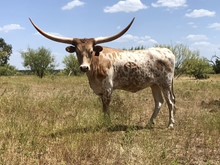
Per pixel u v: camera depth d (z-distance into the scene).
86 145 3.37
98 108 5.60
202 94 9.41
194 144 3.74
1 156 2.91
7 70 26.50
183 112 5.96
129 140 3.54
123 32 4.39
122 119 4.69
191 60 18.84
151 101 7.37
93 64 4.36
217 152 3.46
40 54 23.39
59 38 4.34
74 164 2.95
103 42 4.36
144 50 4.72
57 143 3.48
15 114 4.74
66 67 22.86
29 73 25.41
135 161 3.01
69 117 4.90
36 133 3.78
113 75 4.50
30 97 6.90
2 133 3.66
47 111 5.33
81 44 4.23
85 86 11.59
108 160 3.05
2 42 43.59
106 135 3.88
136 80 4.59
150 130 4.41
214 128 4.29
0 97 5.80
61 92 8.03
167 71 4.71
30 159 2.93
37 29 4.37
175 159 3.09
